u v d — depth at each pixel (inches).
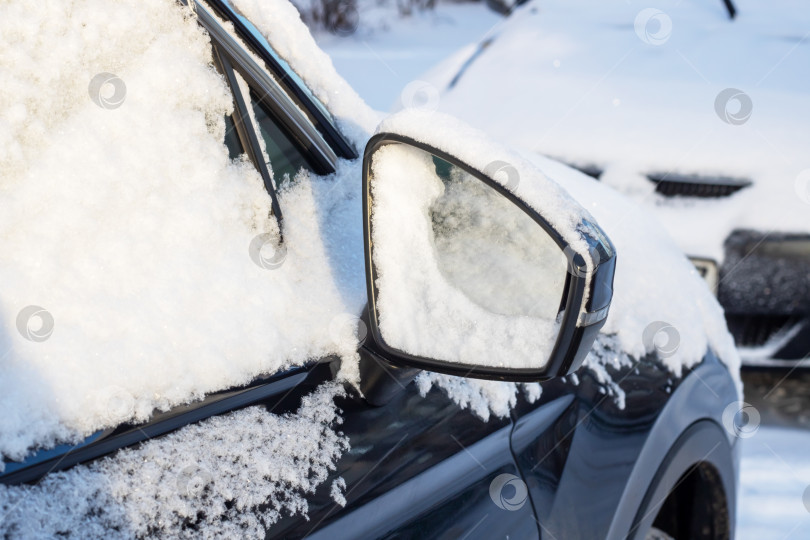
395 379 42.2
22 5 36.8
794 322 129.8
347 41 348.5
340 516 38.4
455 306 38.6
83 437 32.1
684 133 137.4
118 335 34.8
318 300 43.3
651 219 80.9
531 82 159.8
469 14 417.1
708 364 72.6
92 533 30.1
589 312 34.7
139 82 40.0
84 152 36.9
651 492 64.9
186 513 33.0
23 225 34.3
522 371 36.4
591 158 138.3
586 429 57.7
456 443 46.7
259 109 47.1
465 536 45.7
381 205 39.3
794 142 133.6
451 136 36.9
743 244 129.0
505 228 37.5
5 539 28.1
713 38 168.7
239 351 38.5
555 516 53.6
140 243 37.2
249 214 42.9
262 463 36.6
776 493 113.4
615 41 170.1
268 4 51.9
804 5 181.9
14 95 35.3
